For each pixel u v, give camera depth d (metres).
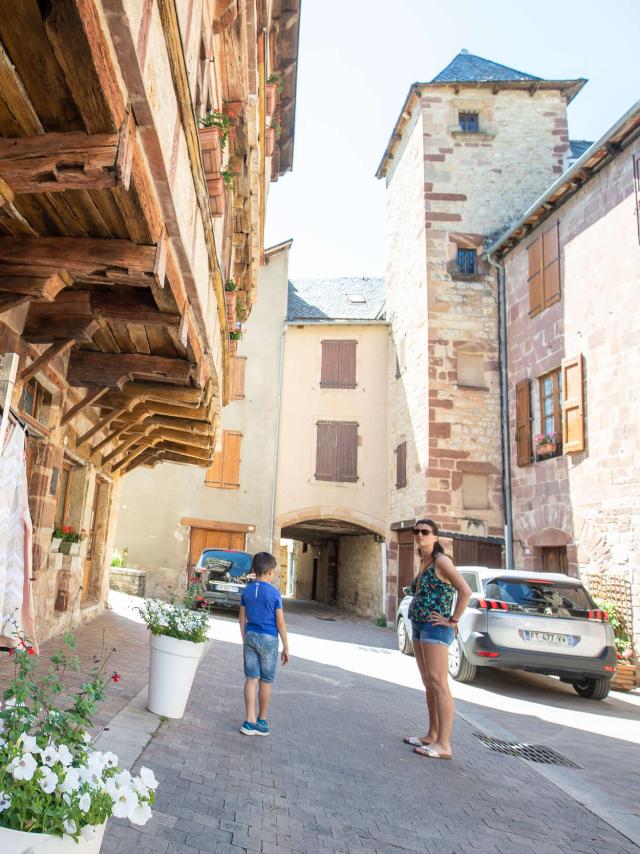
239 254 11.52
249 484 21.27
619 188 11.96
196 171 4.53
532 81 18.94
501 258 17.11
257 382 21.98
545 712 7.68
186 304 5.20
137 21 2.75
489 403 16.94
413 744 5.49
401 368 19.98
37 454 7.09
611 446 11.66
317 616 20.34
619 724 7.33
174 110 3.77
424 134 18.77
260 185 9.84
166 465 21.17
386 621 18.91
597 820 4.16
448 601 5.44
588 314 12.73
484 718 6.93
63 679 5.74
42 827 1.77
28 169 3.04
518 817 4.05
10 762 1.83
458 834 3.66
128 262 4.12
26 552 4.12
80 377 6.87
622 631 10.66
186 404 8.11
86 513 10.11
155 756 4.18
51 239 4.17
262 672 5.27
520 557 15.11
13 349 5.16
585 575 12.12
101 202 3.67
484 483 16.62
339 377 22.09
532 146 18.84
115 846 2.89
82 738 2.20
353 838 3.43
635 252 11.36
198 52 4.98
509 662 8.41
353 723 6.12
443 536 15.85
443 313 17.44
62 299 5.31
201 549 20.88
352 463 21.39
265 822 3.46
